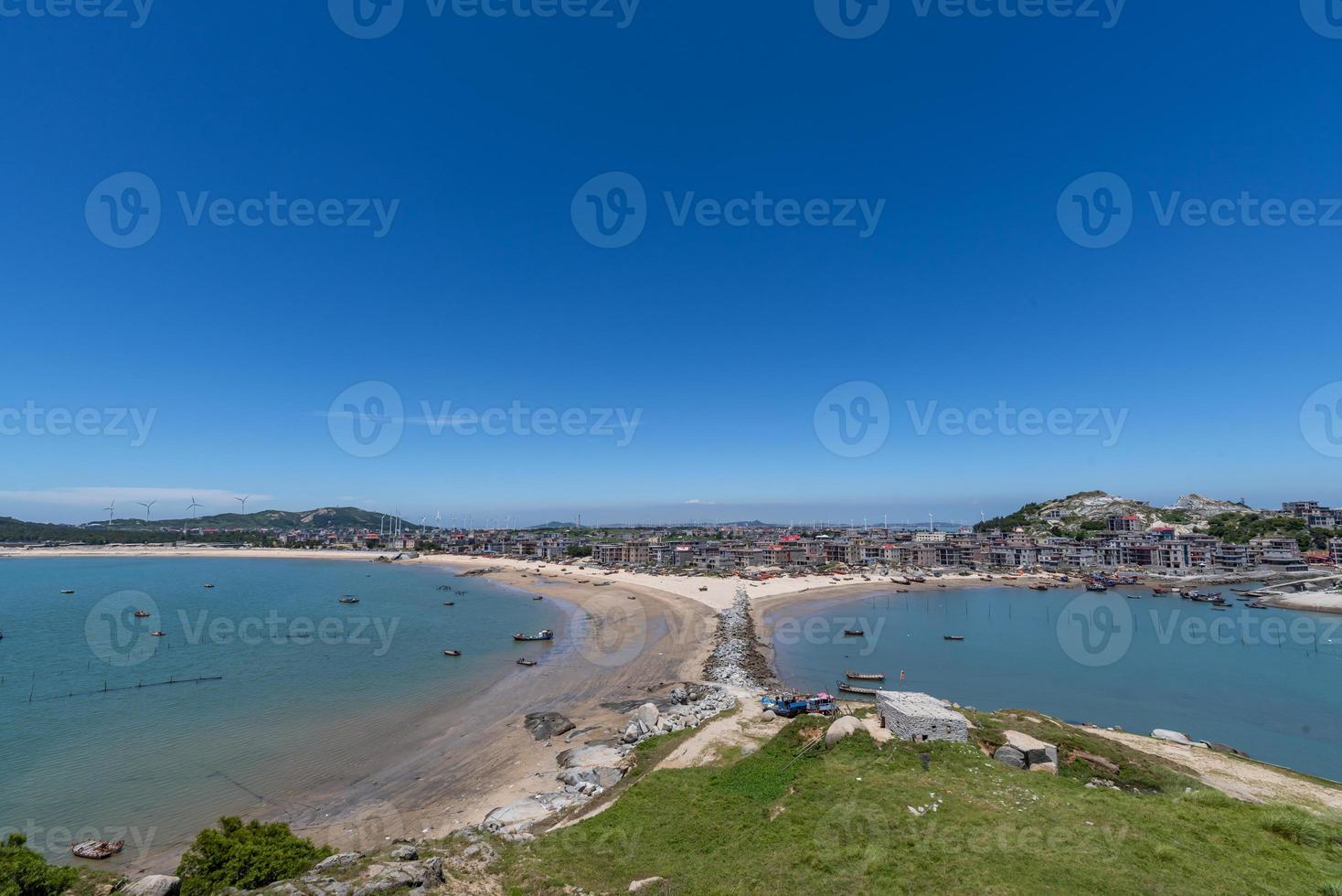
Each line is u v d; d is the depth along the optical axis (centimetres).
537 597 14488
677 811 2686
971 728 3203
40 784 3925
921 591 16138
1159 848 2036
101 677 6531
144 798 3738
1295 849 2092
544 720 5175
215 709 5428
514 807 3328
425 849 2339
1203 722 5616
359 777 4069
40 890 1953
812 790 2647
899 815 2334
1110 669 7631
